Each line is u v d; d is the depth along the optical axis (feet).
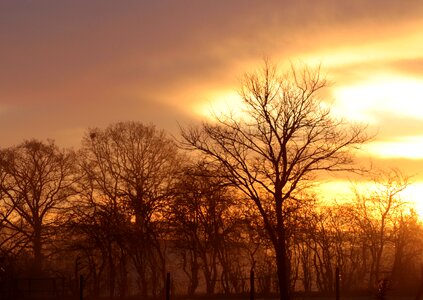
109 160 237.86
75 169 254.06
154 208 194.49
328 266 202.08
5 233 250.37
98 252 213.05
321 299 153.28
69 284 167.53
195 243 203.31
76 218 204.54
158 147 234.58
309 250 209.05
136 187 212.64
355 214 207.92
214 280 196.24
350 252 209.05
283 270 128.47
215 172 132.46
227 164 129.49
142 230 194.59
